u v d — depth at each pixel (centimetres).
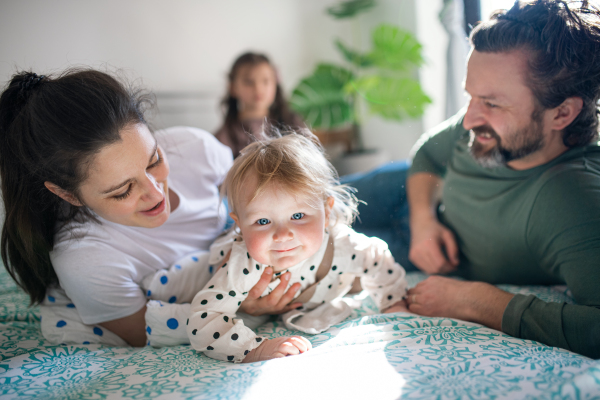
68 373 66
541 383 51
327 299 84
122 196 69
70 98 66
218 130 256
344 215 87
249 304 77
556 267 78
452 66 174
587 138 79
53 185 70
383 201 129
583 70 72
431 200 112
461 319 77
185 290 85
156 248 86
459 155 99
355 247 81
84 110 65
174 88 284
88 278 76
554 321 65
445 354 61
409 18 289
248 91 250
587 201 72
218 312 71
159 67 277
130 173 67
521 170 84
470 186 95
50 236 78
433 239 106
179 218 91
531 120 78
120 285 79
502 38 75
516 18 75
